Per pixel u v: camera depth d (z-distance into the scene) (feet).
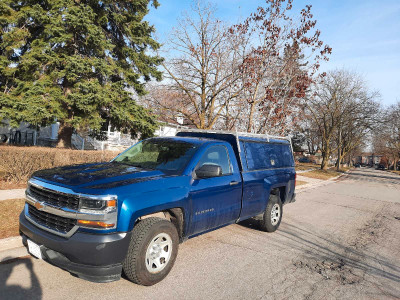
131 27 43.37
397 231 24.22
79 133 56.29
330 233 22.21
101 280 9.96
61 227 10.39
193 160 13.93
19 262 12.66
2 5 35.42
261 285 12.59
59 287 11.00
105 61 39.14
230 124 43.29
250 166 17.61
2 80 38.73
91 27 36.50
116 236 10.07
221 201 14.90
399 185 79.51
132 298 10.61
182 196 12.47
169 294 11.14
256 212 18.42
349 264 16.01
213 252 16.11
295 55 35.47
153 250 11.50
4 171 25.77
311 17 34.68
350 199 42.70
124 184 10.93
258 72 35.27
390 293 12.79
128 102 40.86
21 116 31.55
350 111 104.88
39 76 36.70
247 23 37.32
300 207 32.99
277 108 35.47
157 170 13.17
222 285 12.28
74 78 34.78
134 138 45.29
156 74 45.62
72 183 10.73
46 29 35.42
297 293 12.14
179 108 50.19
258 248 17.31
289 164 22.98
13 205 19.60
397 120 140.97
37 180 11.71
